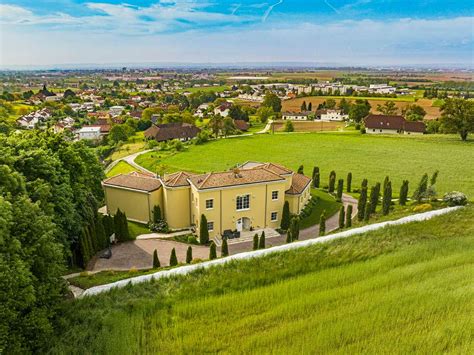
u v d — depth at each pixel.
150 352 18.30
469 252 26.50
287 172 49.28
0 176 24.02
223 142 109.12
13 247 19.64
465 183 63.62
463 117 98.62
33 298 19.20
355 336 17.53
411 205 48.31
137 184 48.75
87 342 20.06
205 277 27.16
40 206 27.58
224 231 44.69
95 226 40.28
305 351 16.86
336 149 95.12
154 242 43.44
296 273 26.42
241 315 20.98
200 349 18.12
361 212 47.53
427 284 21.75
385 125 125.75
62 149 39.44
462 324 17.59
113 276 32.25
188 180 45.94
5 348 18.25
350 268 25.62
